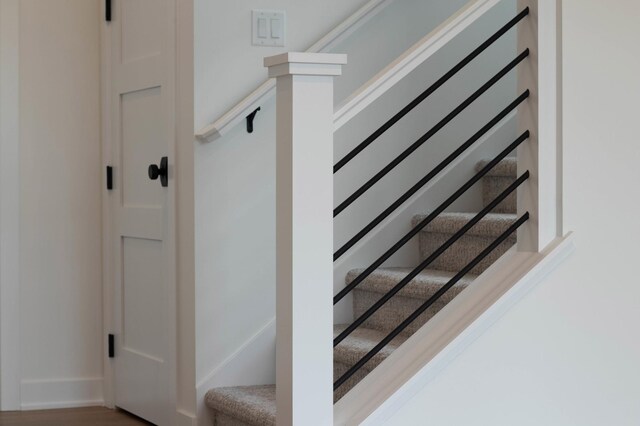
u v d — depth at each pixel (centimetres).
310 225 248
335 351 328
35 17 441
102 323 447
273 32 360
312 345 248
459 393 269
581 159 286
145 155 400
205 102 353
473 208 394
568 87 283
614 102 289
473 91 396
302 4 364
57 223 443
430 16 387
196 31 351
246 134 357
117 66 427
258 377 361
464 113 395
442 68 390
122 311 428
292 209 247
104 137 439
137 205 410
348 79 372
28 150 441
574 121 284
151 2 391
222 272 355
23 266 441
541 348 280
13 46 437
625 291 291
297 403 247
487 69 399
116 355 434
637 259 292
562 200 283
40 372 443
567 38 283
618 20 289
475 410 272
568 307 283
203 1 352
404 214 383
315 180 249
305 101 248
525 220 287
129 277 420
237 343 358
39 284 443
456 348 267
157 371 389
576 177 285
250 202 359
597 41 287
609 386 289
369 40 376
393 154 383
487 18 398
